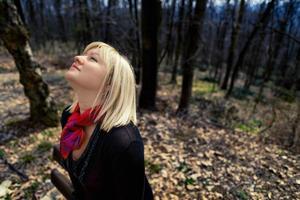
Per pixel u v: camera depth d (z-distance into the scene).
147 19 6.02
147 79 6.53
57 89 8.35
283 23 12.47
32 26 19.67
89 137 0.94
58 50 20.53
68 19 22.39
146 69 6.45
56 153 2.35
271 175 3.46
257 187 3.17
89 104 0.93
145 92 6.64
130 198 0.91
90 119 0.91
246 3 13.38
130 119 0.93
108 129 0.87
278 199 2.96
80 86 0.90
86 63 0.89
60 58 14.75
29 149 3.88
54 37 23.39
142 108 6.64
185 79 6.96
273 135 5.26
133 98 0.96
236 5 13.92
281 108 6.55
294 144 4.68
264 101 10.89
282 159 3.99
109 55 0.91
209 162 3.67
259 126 6.38
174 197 2.88
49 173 3.25
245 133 5.39
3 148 3.86
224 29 15.55
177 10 12.36
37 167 3.38
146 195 1.12
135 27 9.60
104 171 0.92
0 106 5.96
